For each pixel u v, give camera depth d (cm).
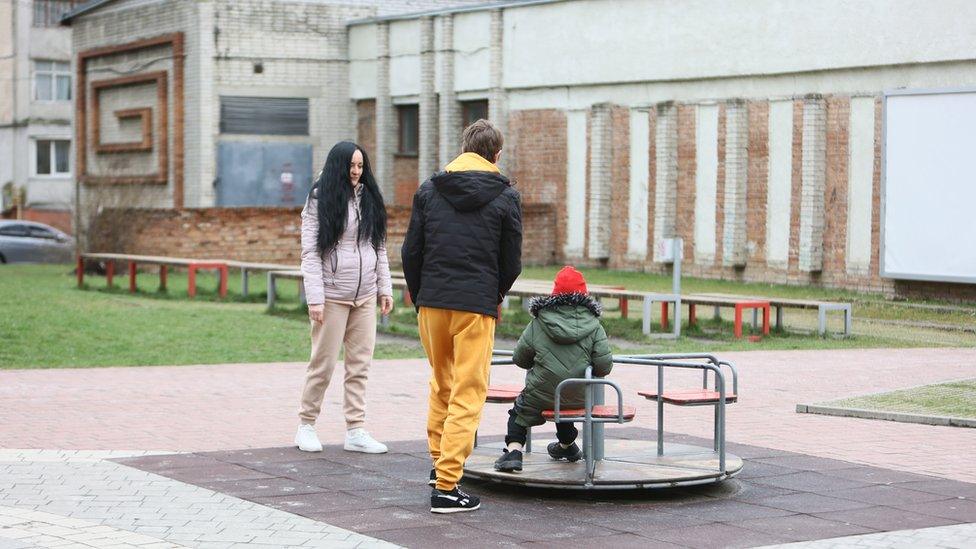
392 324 2303
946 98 2667
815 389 1540
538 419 937
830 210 2970
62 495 905
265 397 1452
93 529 804
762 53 3091
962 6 2667
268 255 3609
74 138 4725
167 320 2288
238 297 2762
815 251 2998
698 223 3300
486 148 894
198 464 1027
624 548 773
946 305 2639
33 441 1140
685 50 3288
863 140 2888
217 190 4172
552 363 918
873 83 2864
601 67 3525
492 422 1282
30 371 1689
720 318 2319
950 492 943
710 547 776
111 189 3831
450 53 3962
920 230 2714
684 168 3338
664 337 2119
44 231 4447
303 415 1101
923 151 2709
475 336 871
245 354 1892
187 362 1809
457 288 869
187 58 4188
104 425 1237
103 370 1708
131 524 820
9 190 6166
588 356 923
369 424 1269
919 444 1159
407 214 3753
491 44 3825
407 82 4100
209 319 2316
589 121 3591
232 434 1192
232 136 4188
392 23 4150
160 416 1299
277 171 4244
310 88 4262
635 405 1416
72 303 2567
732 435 1211
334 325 1083
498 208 874
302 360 1848
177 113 4228
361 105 4300
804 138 3006
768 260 3122
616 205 3544
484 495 930
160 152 4294
